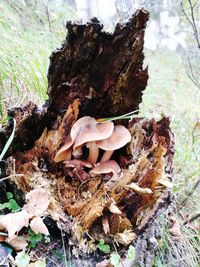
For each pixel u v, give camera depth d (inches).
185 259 16.4
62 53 11.5
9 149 13.0
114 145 12.7
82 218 11.6
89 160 13.4
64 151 12.9
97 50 11.4
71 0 43.2
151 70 40.3
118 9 24.5
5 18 27.5
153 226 13.1
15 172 12.5
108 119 13.2
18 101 18.8
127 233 12.1
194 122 25.7
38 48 25.2
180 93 34.4
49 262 11.5
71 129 12.5
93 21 10.9
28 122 12.7
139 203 12.0
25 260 10.9
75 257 11.7
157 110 27.9
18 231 11.6
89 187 12.8
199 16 24.3
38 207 11.6
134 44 11.3
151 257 14.2
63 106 12.8
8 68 19.9
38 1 33.9
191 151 21.8
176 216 18.1
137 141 13.7
